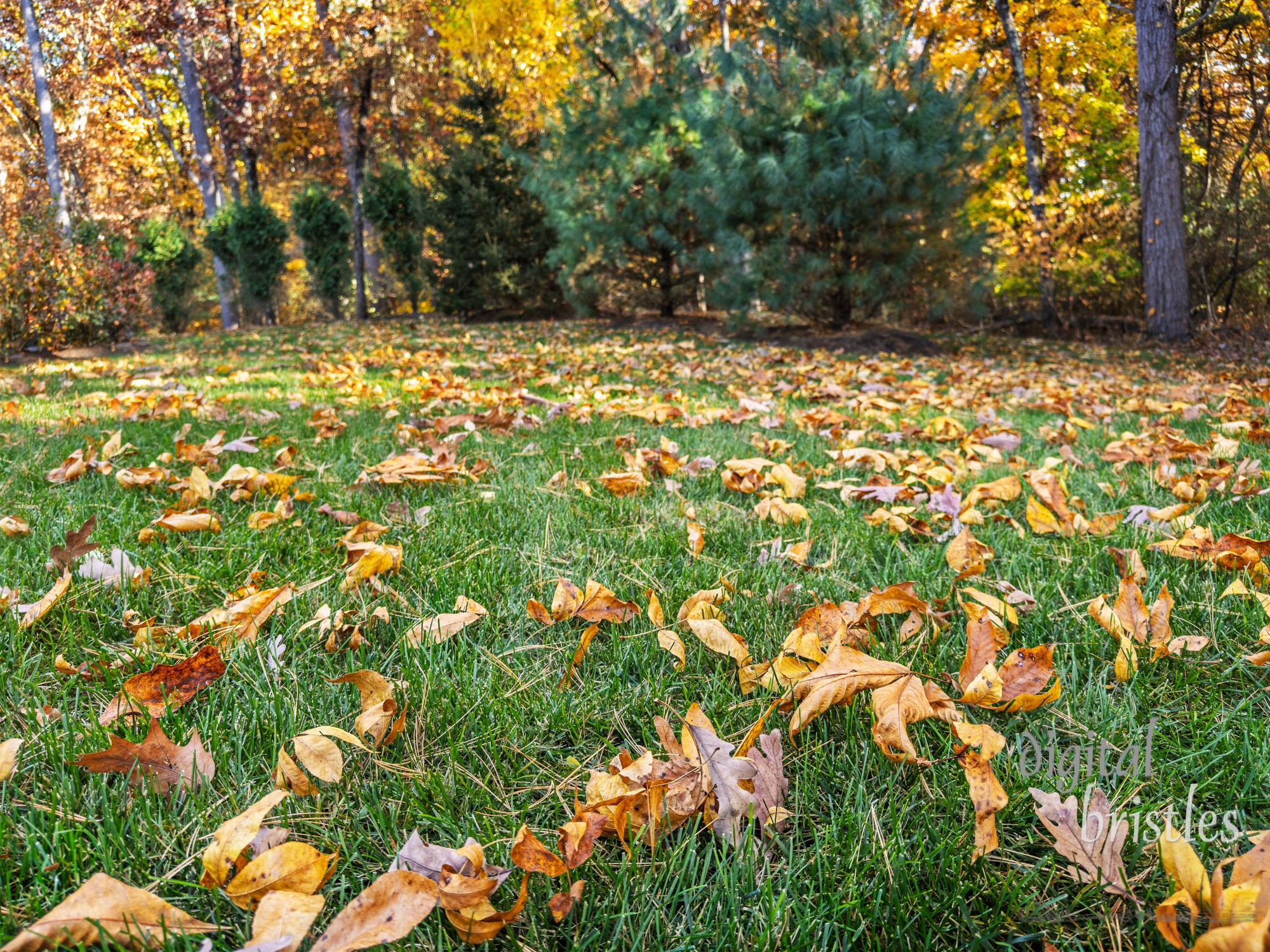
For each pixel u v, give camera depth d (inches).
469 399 178.5
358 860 40.0
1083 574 74.9
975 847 39.7
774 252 345.1
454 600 68.8
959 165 326.3
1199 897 34.0
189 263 666.2
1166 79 399.5
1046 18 484.1
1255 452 130.0
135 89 899.4
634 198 426.3
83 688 54.6
